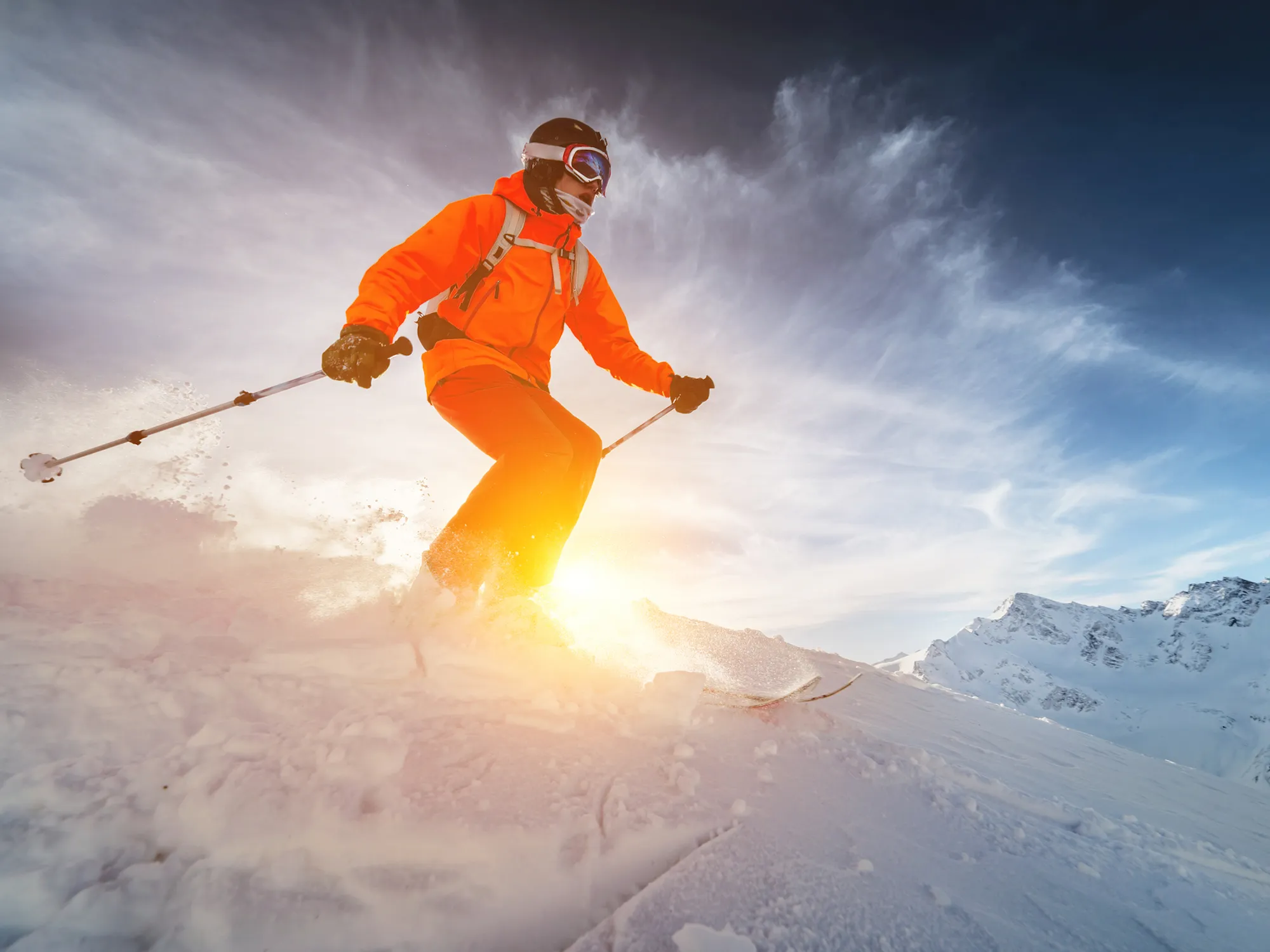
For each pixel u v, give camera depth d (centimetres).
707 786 153
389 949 106
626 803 138
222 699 154
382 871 116
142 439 250
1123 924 140
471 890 115
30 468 252
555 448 229
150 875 109
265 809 120
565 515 251
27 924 104
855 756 193
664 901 117
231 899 107
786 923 116
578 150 259
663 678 188
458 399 242
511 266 258
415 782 133
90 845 114
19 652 158
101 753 134
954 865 148
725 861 129
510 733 156
